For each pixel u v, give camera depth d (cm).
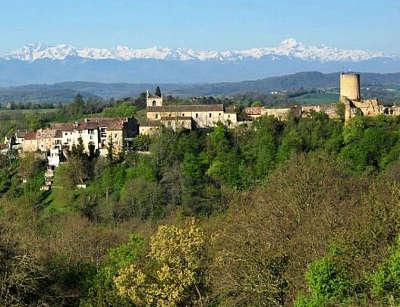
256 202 7194
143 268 5950
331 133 16625
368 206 5181
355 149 14700
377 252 4500
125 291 5684
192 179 15938
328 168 7512
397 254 4031
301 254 5106
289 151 15638
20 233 9131
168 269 5662
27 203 16125
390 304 3894
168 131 19362
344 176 7931
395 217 4812
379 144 14650
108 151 18788
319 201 6225
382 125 16450
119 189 16412
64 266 7144
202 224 8919
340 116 18750
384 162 14000
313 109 19750
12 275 6025
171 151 17375
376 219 4838
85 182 17588
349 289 4228
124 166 17600
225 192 15012
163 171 16538
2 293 5978
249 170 15800
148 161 17262
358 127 16050
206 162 16788
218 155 16725
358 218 4994
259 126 18175
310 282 4284
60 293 6731
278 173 8500
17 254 6438
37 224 13500
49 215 15275
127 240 10194
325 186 6731
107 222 14675
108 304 5797
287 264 5225
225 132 17875
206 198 14912
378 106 19462
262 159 15900
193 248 5869
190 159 16675
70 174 17625
